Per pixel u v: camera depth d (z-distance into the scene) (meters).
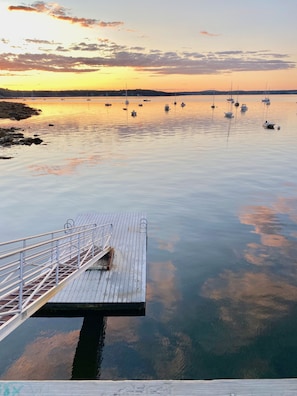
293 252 19.84
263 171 38.62
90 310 14.70
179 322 14.16
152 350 12.74
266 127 76.25
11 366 12.08
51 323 14.30
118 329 13.89
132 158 46.66
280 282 16.88
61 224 24.38
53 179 36.03
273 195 30.47
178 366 12.00
